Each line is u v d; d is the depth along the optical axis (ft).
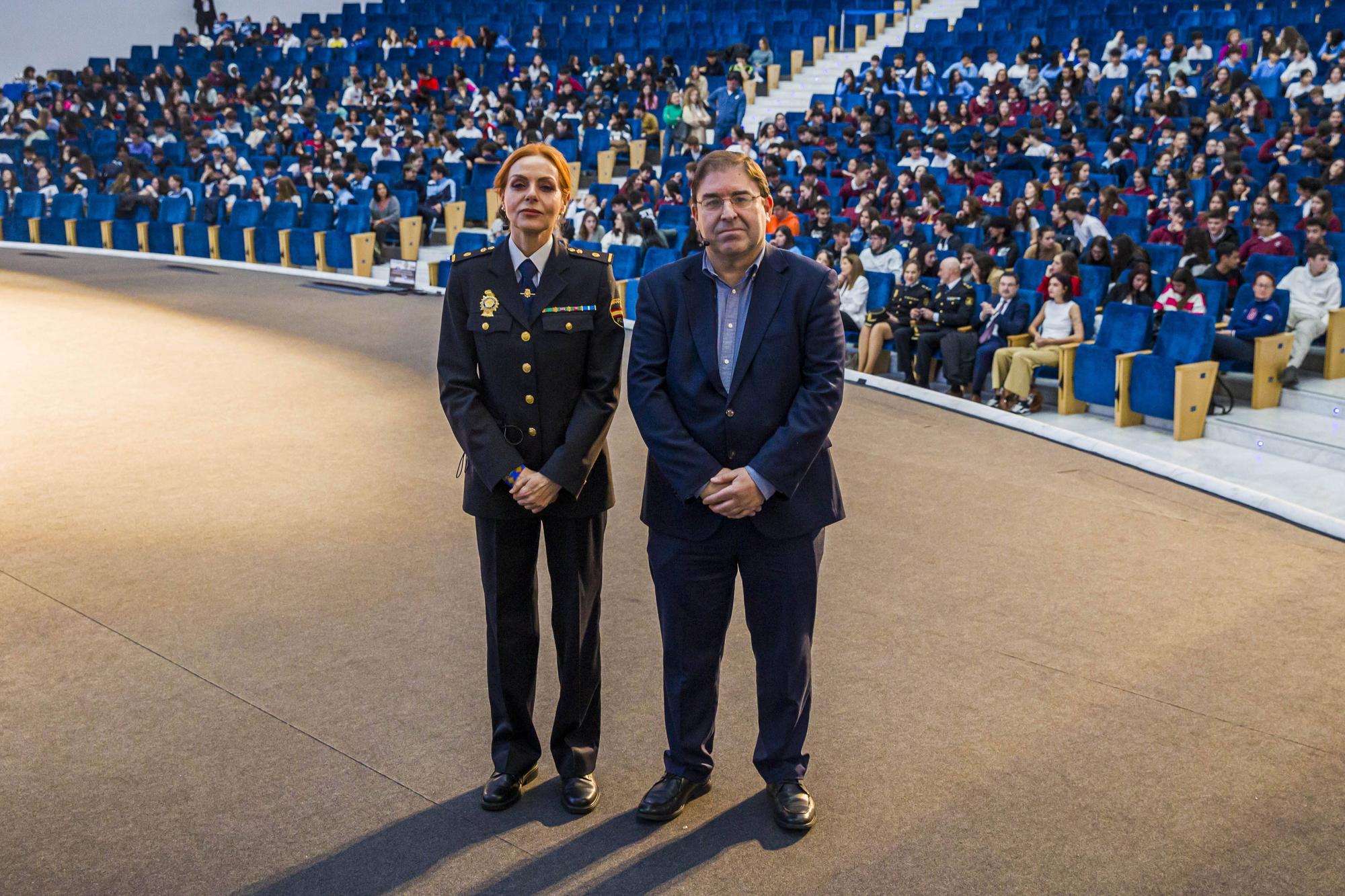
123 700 10.97
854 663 11.78
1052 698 11.01
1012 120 44.86
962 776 9.64
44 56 72.43
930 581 14.03
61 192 53.16
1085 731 10.37
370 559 14.65
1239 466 21.38
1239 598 13.53
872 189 38.24
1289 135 35.55
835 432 21.45
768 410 8.55
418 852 8.61
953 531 15.88
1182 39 51.90
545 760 10.03
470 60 63.41
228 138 57.00
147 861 8.47
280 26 73.05
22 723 10.53
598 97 53.62
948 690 11.19
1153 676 11.49
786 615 8.81
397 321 32.78
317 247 43.73
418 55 65.41
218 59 69.36
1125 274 25.93
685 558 8.80
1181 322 23.34
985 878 8.29
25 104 62.90
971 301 26.35
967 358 25.91
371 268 43.14
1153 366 23.02
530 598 9.21
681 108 49.96
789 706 8.95
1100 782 9.53
